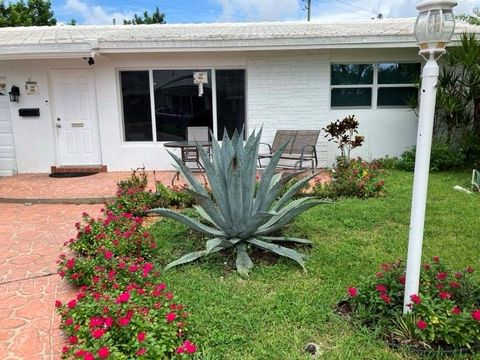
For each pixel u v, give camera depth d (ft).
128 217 15.58
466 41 26.61
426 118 8.22
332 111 29.99
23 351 8.95
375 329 8.98
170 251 14.26
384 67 29.78
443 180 24.71
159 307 8.98
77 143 30.04
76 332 8.25
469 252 13.61
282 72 29.27
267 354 8.46
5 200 22.43
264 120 29.96
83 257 13.83
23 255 14.75
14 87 28.66
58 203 22.18
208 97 29.84
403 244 14.49
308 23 36.01
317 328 9.36
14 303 11.18
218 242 13.12
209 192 19.39
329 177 26.30
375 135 30.50
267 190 13.78
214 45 26.81
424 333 8.36
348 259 13.28
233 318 9.78
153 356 7.57
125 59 28.63
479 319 8.05
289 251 13.00
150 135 30.27
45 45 25.45
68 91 29.27
